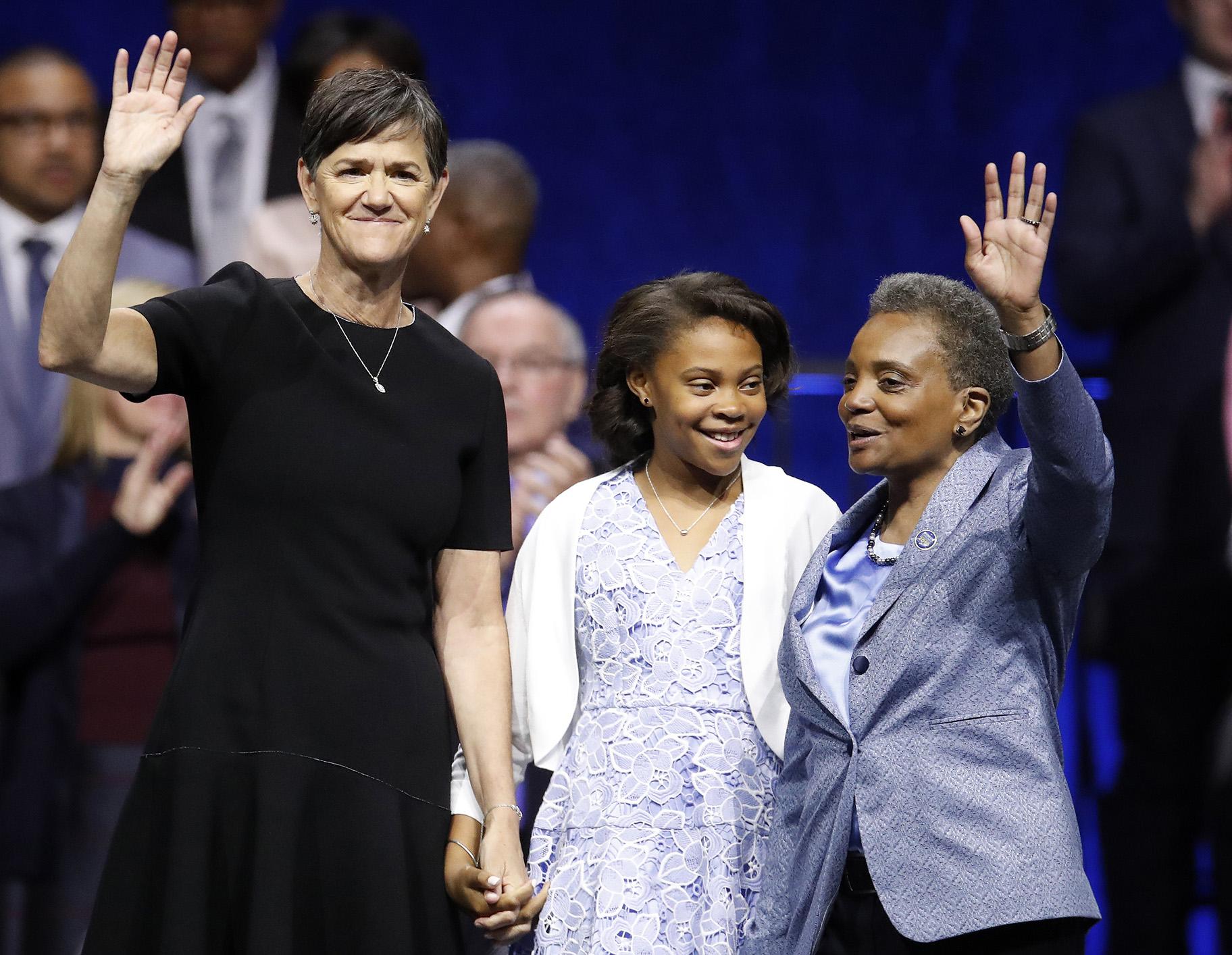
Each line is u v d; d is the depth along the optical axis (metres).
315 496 8.33
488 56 19.25
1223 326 17.20
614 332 9.86
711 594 9.58
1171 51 19.22
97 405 15.77
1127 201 17.61
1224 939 15.76
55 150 16.75
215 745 8.19
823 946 8.40
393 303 8.80
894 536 8.72
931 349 8.39
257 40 17.14
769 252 19.56
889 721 8.21
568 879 9.20
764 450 17.28
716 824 9.20
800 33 19.61
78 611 15.39
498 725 9.13
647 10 19.48
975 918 7.81
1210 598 16.53
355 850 8.27
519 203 17.00
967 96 19.64
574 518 9.95
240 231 17.00
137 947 8.14
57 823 15.21
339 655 8.33
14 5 17.52
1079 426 7.66
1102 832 16.34
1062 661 8.52
